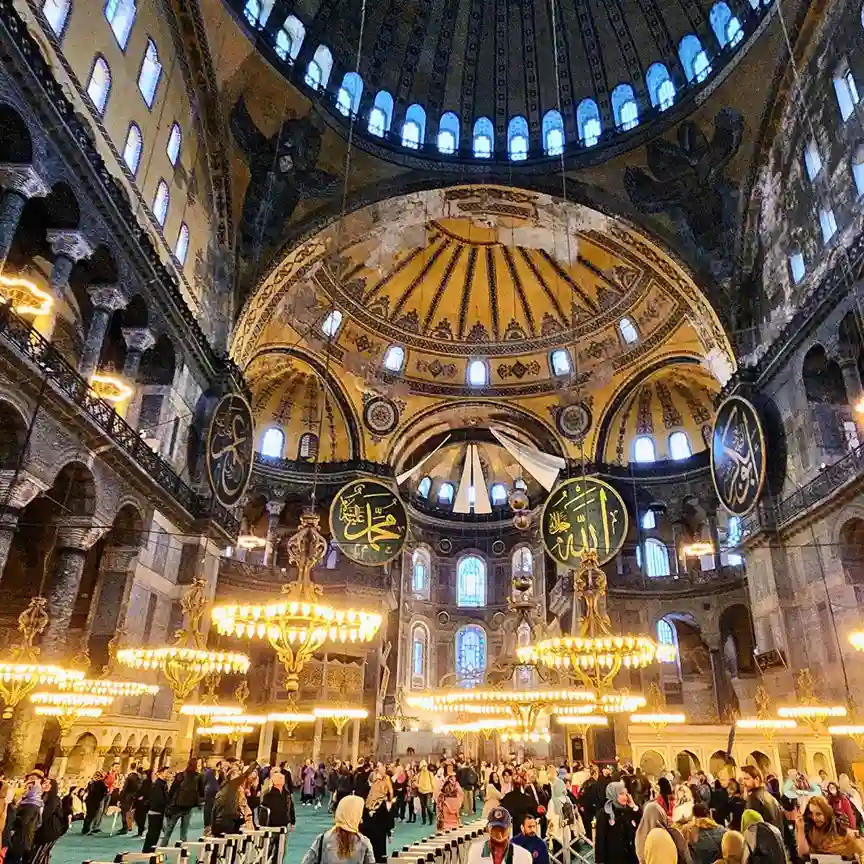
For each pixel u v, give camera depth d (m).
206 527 18.95
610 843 7.39
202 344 19.34
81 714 14.34
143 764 15.57
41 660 13.49
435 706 20.41
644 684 26.92
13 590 15.60
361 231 24.55
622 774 11.47
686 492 28.34
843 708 15.24
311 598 10.93
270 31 21.30
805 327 17.94
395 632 29.47
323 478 28.67
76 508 14.37
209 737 22.69
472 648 33.19
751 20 20.45
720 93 21.59
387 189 23.97
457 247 28.72
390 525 18.34
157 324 16.84
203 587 13.58
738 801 7.93
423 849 6.14
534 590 31.34
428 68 25.62
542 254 28.56
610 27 24.47
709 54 22.42
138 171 16.05
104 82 14.48
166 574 17.97
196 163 19.59
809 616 17.92
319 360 27.98
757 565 20.02
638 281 26.66
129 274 15.27
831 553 16.92
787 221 19.67
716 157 22.08
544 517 18.30
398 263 28.27
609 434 29.28
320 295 26.92
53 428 12.80
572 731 25.86
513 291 29.98
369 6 24.12
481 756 29.00
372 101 24.75
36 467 12.30
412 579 32.62
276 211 22.31
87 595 16.97
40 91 11.39
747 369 20.70
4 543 11.53
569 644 13.18
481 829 8.49
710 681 26.84
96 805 12.20
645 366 27.95
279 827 8.44
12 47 10.68
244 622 11.42
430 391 30.36
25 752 13.45
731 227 21.95
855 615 16.08
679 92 23.17
